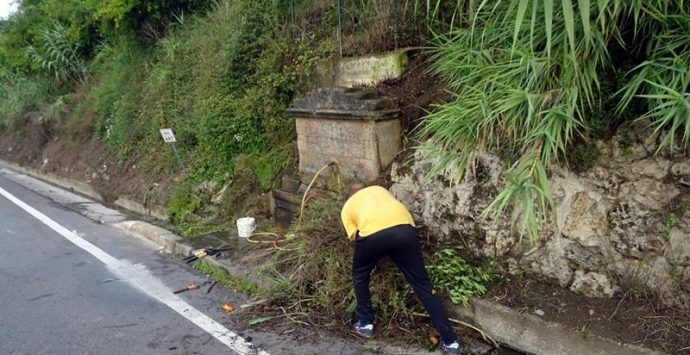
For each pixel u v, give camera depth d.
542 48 3.40
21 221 7.49
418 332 3.68
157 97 8.87
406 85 4.96
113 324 4.04
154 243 6.23
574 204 3.43
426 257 4.02
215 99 7.06
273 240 5.33
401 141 4.79
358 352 3.50
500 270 3.77
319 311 4.05
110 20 9.62
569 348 3.16
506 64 3.52
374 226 3.40
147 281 4.95
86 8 10.77
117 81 10.42
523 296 3.53
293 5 6.54
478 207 3.88
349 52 5.58
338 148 5.07
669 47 2.90
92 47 12.77
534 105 3.19
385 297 3.89
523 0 2.77
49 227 7.11
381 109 4.64
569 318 3.23
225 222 6.43
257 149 6.63
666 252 3.08
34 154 12.72
